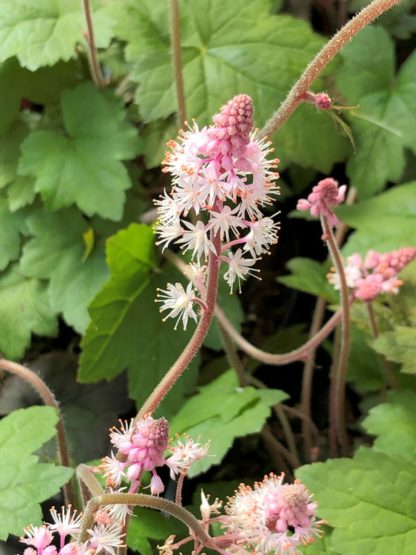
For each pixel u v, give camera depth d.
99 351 0.26
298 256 0.35
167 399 0.27
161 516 0.23
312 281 0.29
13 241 0.30
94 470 0.18
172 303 0.17
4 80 0.30
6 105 0.30
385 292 0.24
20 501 0.20
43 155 0.28
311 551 0.20
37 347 0.31
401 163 0.30
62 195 0.28
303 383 0.28
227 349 0.27
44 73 0.30
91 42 0.28
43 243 0.29
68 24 0.29
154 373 0.27
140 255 0.27
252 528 0.16
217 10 0.30
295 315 0.35
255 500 0.16
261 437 0.29
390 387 0.27
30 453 0.21
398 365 0.26
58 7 0.29
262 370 0.32
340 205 0.29
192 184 0.14
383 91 0.31
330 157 0.30
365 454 0.21
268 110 0.29
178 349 0.28
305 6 0.34
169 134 0.29
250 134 0.15
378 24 0.33
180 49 0.27
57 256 0.29
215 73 0.29
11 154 0.30
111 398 0.29
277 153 0.29
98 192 0.28
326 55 0.17
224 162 0.14
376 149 0.31
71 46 0.28
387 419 0.23
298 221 0.35
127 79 0.30
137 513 0.23
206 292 0.17
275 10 0.31
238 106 0.14
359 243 0.28
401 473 0.21
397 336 0.24
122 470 0.16
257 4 0.30
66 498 0.23
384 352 0.23
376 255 0.24
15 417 0.22
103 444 0.28
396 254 0.23
